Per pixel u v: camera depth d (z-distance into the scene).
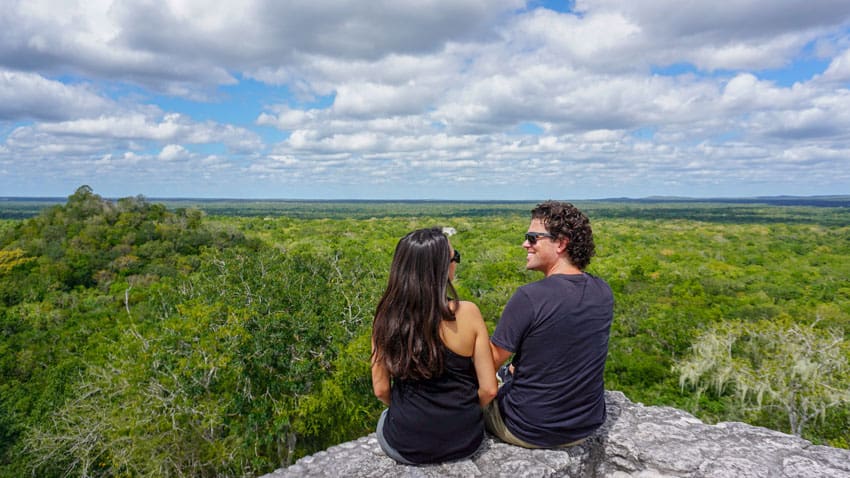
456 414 1.98
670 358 22.83
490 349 1.99
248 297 12.31
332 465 2.20
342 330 11.68
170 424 10.13
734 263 59.06
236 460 11.27
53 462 14.98
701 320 27.91
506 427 2.14
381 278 16.50
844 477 1.98
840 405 14.29
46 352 23.53
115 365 14.03
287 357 11.21
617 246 70.25
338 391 10.23
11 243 41.72
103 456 13.34
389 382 2.13
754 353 17.88
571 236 2.01
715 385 18.66
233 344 10.44
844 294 39.62
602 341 1.99
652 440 2.30
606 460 2.31
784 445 2.28
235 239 53.91
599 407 2.08
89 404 13.80
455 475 1.99
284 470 2.22
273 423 10.58
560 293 1.92
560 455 2.10
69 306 32.03
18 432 17.38
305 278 14.16
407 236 1.99
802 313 30.28
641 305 31.50
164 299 15.73
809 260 61.09
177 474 11.05
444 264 1.92
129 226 47.34
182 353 11.02
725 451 2.21
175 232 48.78
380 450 2.31
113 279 38.25
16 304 31.70
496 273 43.69
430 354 1.89
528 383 2.03
